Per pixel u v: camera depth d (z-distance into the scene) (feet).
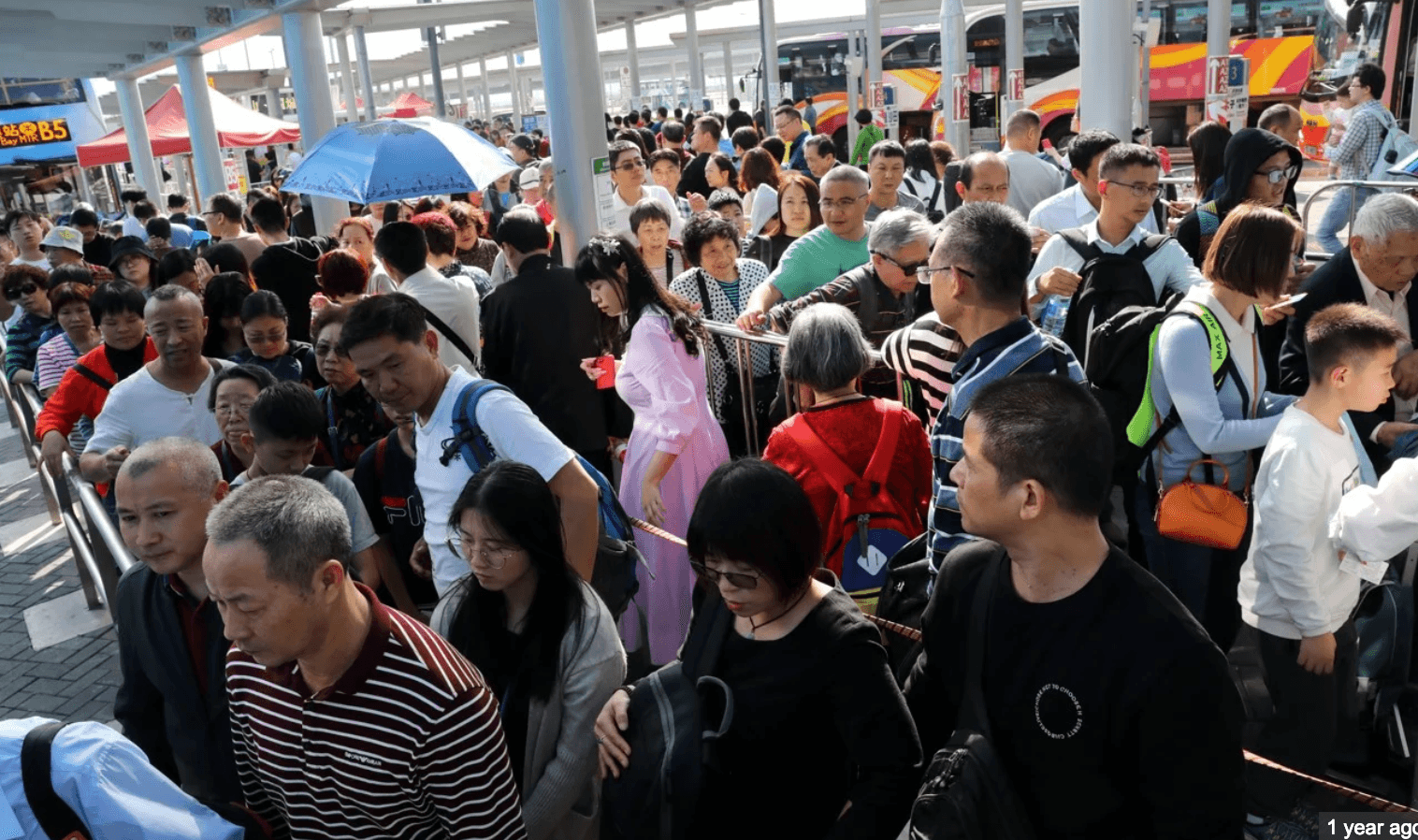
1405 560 10.78
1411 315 12.75
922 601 9.37
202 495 8.42
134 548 8.32
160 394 14.28
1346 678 10.07
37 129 75.77
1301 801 10.09
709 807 6.89
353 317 9.77
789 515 6.63
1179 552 11.32
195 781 9.02
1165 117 76.38
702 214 18.21
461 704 6.73
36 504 26.14
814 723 6.82
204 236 39.09
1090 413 5.57
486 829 6.94
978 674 5.94
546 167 34.35
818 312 10.78
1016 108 50.08
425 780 6.79
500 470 8.26
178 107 66.03
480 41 127.03
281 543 6.25
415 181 21.30
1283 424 9.55
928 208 28.17
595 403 15.98
